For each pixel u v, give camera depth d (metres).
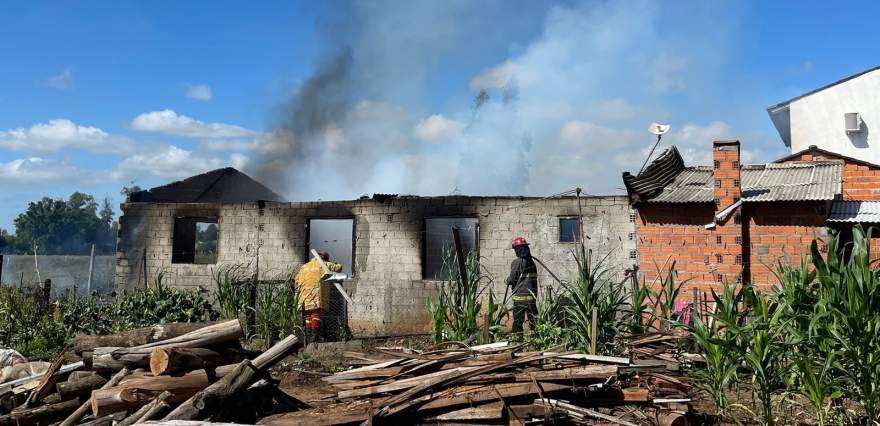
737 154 11.11
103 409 6.01
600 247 12.84
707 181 12.40
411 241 13.98
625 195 12.90
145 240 15.63
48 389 6.90
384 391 6.26
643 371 6.70
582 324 7.83
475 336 9.12
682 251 11.43
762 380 6.18
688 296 11.23
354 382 6.67
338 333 13.48
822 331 5.90
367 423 5.75
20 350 11.03
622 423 5.79
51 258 22.16
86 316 12.32
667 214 11.59
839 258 6.61
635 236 12.67
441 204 13.85
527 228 13.30
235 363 6.83
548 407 5.84
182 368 6.44
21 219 66.19
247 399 6.62
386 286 13.99
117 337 6.96
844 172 17.38
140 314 12.27
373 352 10.73
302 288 12.52
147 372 6.50
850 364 6.01
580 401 6.17
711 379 6.75
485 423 5.85
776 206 11.02
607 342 7.87
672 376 6.93
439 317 9.59
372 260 14.15
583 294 8.02
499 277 13.30
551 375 6.08
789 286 6.95
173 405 6.27
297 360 10.22
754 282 11.02
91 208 70.88
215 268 15.05
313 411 6.19
